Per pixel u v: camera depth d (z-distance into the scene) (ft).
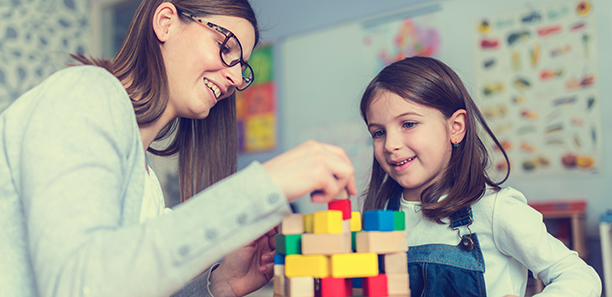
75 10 11.49
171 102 2.70
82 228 1.47
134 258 1.43
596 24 8.07
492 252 3.15
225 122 3.31
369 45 10.14
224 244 1.51
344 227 1.94
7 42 10.30
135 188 2.04
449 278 3.07
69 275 1.40
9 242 1.86
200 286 2.56
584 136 8.04
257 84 11.59
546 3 8.46
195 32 2.67
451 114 3.43
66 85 1.84
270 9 11.53
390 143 3.30
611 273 6.06
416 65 3.56
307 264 1.84
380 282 1.85
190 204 1.54
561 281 2.69
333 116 10.48
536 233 2.97
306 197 10.09
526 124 8.50
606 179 7.82
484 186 3.28
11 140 1.88
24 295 1.86
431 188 3.35
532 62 8.53
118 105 1.91
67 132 1.64
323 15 10.80
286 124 11.13
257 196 1.53
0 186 1.86
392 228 1.95
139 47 2.60
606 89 7.94
